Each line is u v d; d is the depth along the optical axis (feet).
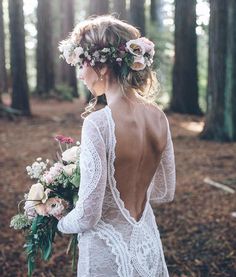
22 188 22.08
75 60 6.55
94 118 6.22
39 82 66.28
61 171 6.84
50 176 6.84
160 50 59.47
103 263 6.34
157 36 59.41
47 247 7.16
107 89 6.50
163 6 75.46
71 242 7.38
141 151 6.43
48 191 6.95
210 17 32.07
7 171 25.13
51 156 28.73
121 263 6.31
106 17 6.84
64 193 6.96
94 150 6.10
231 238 15.87
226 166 25.66
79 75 6.54
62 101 63.26
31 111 50.24
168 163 7.21
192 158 27.66
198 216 18.04
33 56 110.93
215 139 32.99
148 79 6.63
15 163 26.94
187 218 17.88
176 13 50.16
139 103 6.63
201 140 33.35
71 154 6.93
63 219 6.60
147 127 6.57
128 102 6.46
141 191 6.68
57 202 6.89
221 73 32.45
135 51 6.32
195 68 50.49
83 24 6.52
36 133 37.04
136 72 6.48
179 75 50.47
